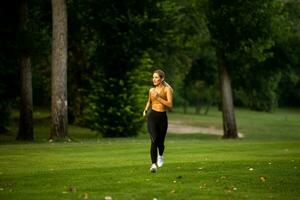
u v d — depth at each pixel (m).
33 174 26.11
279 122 124.88
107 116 70.75
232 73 76.81
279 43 78.25
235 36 70.88
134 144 48.75
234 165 29.30
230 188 22.61
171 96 26.94
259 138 77.44
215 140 63.38
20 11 63.25
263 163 30.25
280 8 72.00
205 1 71.38
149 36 70.88
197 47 74.12
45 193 21.44
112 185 23.19
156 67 84.75
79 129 90.31
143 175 25.84
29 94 63.28
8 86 71.12
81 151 40.12
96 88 71.25
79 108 92.25
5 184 23.44
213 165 29.27
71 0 72.31
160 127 27.16
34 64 83.94
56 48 57.22
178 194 21.30
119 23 69.75
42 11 73.69
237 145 47.03
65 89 57.78
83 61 87.44
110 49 70.31
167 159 33.16
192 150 41.00
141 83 72.31
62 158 34.22
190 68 93.44
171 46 86.06
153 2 71.00
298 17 79.12
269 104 94.62
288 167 28.55
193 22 73.81
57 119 57.41
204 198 20.61
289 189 22.58
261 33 70.75
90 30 75.56
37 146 46.16
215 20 70.81
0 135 76.94
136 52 70.69
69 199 20.33
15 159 33.53
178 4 74.31
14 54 66.88
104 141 56.84
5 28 63.62
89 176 25.53
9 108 78.56
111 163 30.88
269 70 82.44
